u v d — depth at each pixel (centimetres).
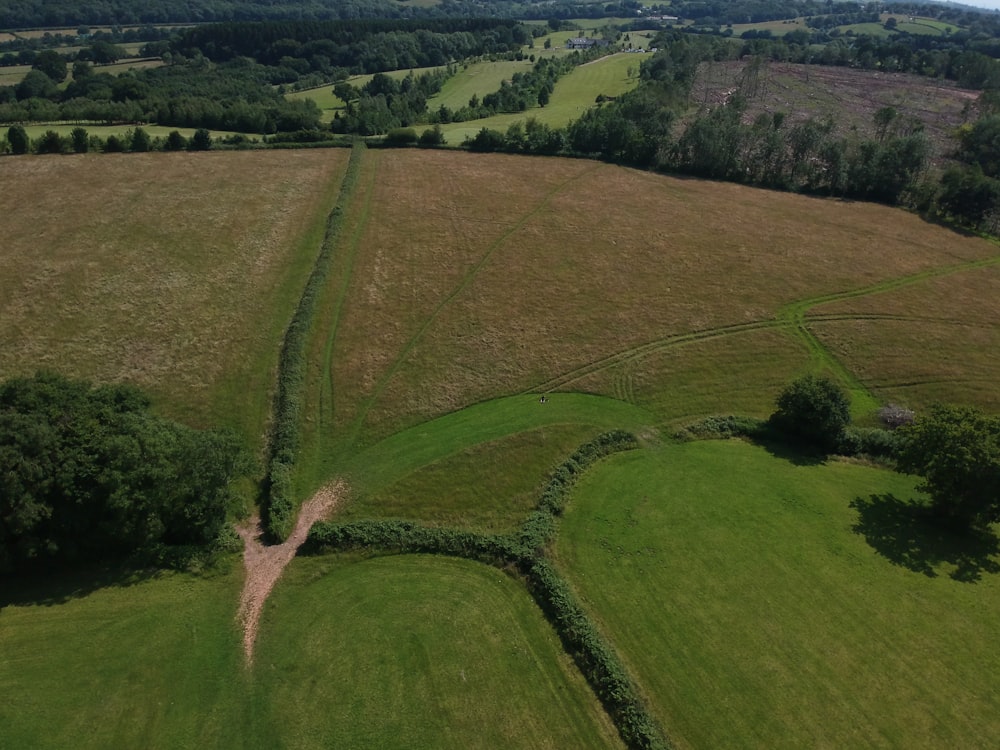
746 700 3020
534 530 3884
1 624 3225
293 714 2909
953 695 3059
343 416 4803
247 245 6912
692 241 7419
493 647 3241
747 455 4662
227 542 3756
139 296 5972
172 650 3159
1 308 5684
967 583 3672
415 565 3712
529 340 5694
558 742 2834
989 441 3812
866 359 5628
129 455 3388
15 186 7850
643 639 3294
